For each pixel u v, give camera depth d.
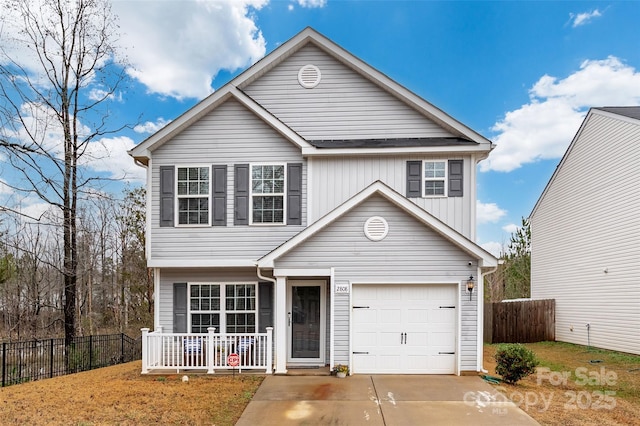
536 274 20.64
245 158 11.20
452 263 9.58
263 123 11.26
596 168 15.81
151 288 23.38
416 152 11.06
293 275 9.64
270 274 11.02
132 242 23.78
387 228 9.67
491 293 30.02
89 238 19.16
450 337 9.60
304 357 10.48
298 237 9.53
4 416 6.69
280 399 7.55
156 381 8.88
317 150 10.92
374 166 11.23
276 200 11.12
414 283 9.59
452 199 11.13
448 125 11.51
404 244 9.65
